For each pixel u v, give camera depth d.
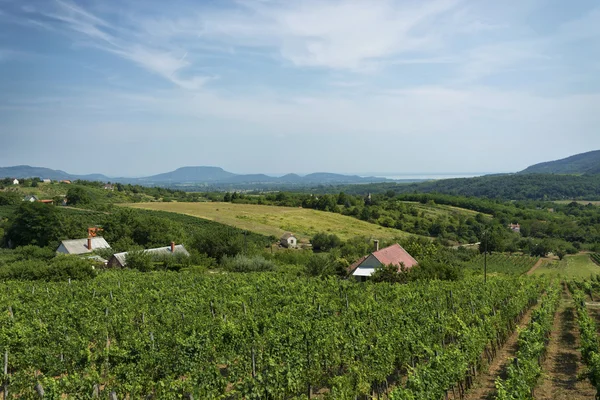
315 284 35.22
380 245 75.06
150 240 71.62
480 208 142.50
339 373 17.55
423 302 26.78
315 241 79.38
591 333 20.17
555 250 92.62
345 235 92.94
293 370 15.30
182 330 19.97
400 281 39.69
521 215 131.50
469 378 17.11
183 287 32.81
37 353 16.88
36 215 71.50
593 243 100.56
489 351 21.20
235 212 102.56
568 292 48.75
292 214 108.06
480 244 91.25
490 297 29.66
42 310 23.97
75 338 18.86
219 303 26.30
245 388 13.83
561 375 18.45
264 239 81.25
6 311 23.11
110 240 71.38
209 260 58.69
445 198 154.75
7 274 39.78
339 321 22.14
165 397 13.34
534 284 39.06
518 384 13.77
